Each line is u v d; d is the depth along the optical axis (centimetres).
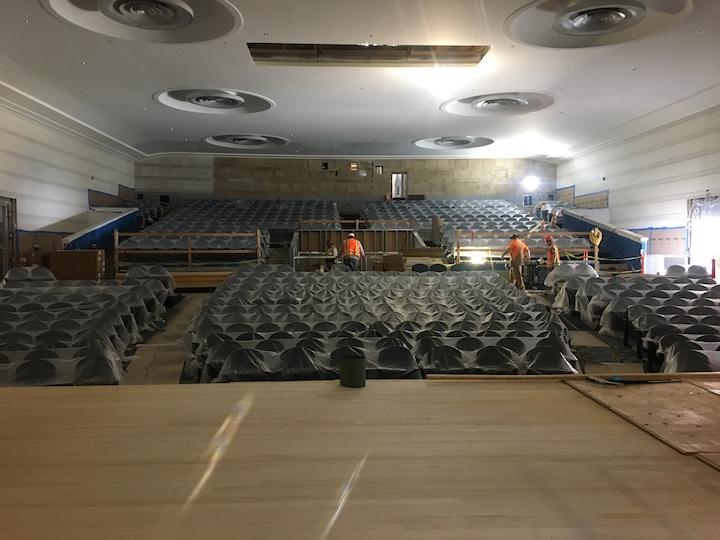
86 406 310
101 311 758
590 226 1805
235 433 267
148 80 1194
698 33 923
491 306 750
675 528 178
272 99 1357
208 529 178
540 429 273
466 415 295
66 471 223
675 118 1445
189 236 1628
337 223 1911
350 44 1058
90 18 900
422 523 182
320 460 234
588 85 1219
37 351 502
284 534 175
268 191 2267
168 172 2202
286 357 454
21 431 269
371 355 477
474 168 2331
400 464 230
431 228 1950
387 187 2314
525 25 915
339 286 996
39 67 1095
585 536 174
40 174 1444
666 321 734
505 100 1377
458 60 1087
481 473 221
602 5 844
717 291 891
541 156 2242
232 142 1966
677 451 243
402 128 1700
